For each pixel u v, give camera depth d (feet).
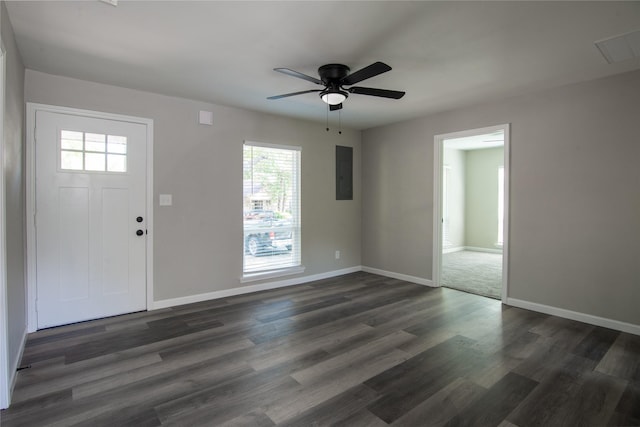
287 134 15.69
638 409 6.53
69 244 10.77
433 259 15.44
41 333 10.08
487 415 6.33
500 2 6.63
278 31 7.82
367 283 16.12
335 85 9.57
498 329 10.41
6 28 6.84
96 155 11.17
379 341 9.55
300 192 16.19
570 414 6.38
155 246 12.30
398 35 7.98
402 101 13.16
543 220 11.92
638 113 10.02
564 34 7.89
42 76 10.23
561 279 11.55
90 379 7.53
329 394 6.98
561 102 11.44
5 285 6.51
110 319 11.26
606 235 10.62
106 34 7.97
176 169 12.69
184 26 7.60
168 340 9.61
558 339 9.68
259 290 14.87
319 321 11.11
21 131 9.37
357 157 18.57
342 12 7.00
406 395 6.95
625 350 8.99
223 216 13.84
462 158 27.04
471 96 12.50
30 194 10.05
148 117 12.06
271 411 6.42
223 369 7.98
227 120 13.85
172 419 6.19
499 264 20.99
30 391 7.06
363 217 18.75
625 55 8.99
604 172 10.62
